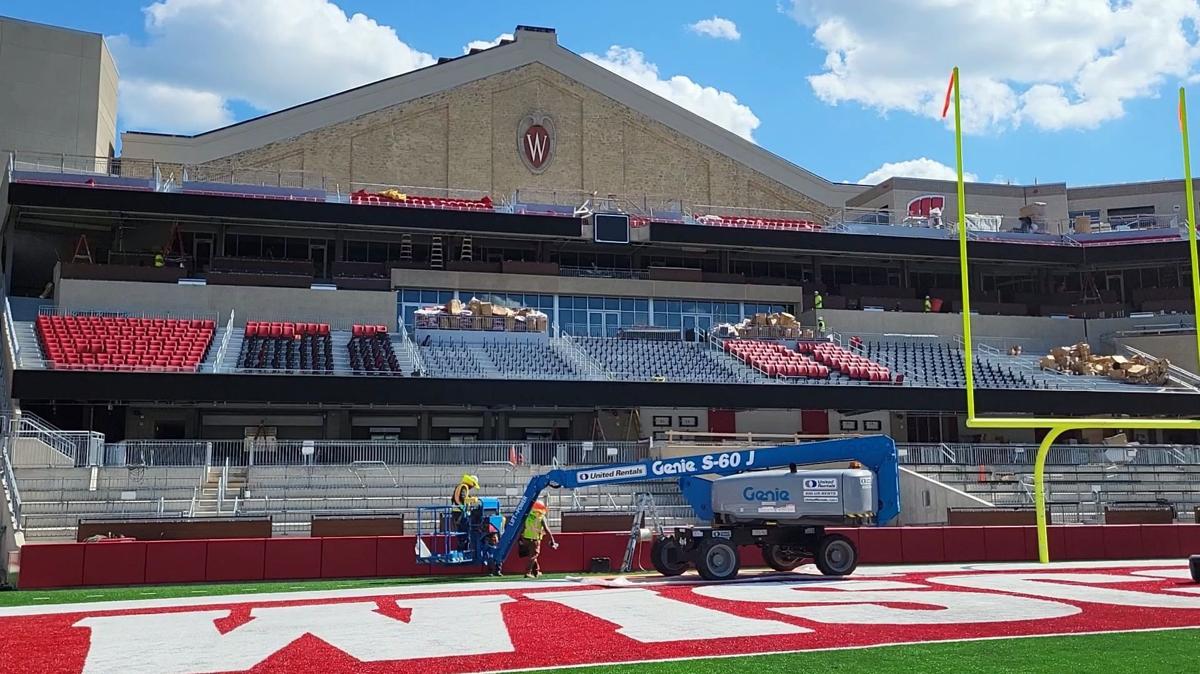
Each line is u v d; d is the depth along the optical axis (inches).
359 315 1704.0
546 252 1946.4
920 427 1785.2
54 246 1803.6
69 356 1364.4
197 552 860.6
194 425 1528.1
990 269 2180.1
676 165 2167.8
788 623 525.7
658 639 474.6
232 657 444.1
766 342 1812.3
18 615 603.8
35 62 1828.2
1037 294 2114.9
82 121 1851.6
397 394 1409.9
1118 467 1401.3
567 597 660.1
